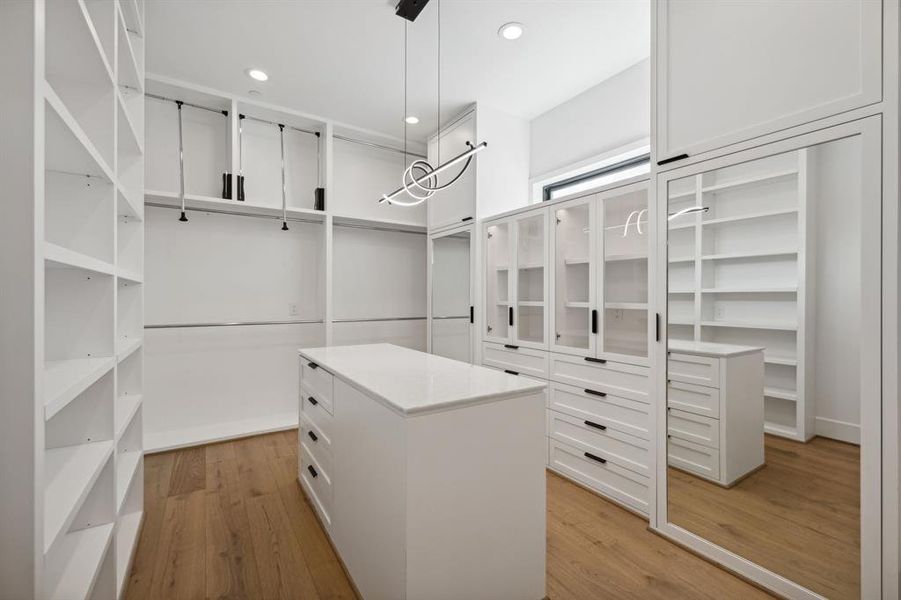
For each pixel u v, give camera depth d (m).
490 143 3.48
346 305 4.17
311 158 3.89
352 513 1.65
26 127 0.78
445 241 3.97
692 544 1.86
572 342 2.76
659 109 1.99
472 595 1.38
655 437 2.04
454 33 2.51
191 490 2.45
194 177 3.35
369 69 2.91
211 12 2.32
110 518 1.43
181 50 2.69
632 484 2.29
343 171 4.12
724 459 1.79
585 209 2.64
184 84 3.06
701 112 1.82
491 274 3.45
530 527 1.52
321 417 2.06
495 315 3.42
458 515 1.35
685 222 1.91
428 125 3.88
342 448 1.76
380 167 4.34
